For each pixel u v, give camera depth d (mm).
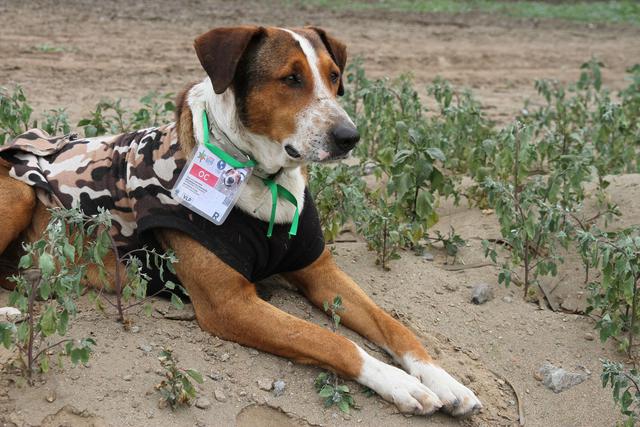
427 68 12898
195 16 14633
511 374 4793
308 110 4383
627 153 7363
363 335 4789
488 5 19797
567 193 6000
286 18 15367
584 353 4977
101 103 6887
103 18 13727
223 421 4008
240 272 4441
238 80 4461
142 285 4320
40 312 4617
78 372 4082
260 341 4438
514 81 12719
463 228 6332
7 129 6562
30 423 3775
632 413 4203
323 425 4098
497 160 6047
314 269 4941
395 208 5750
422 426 4180
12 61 10625
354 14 16734
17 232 4828
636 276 4863
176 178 4484
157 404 3992
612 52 15617
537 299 5465
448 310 5266
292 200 4582
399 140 6629
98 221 4176
